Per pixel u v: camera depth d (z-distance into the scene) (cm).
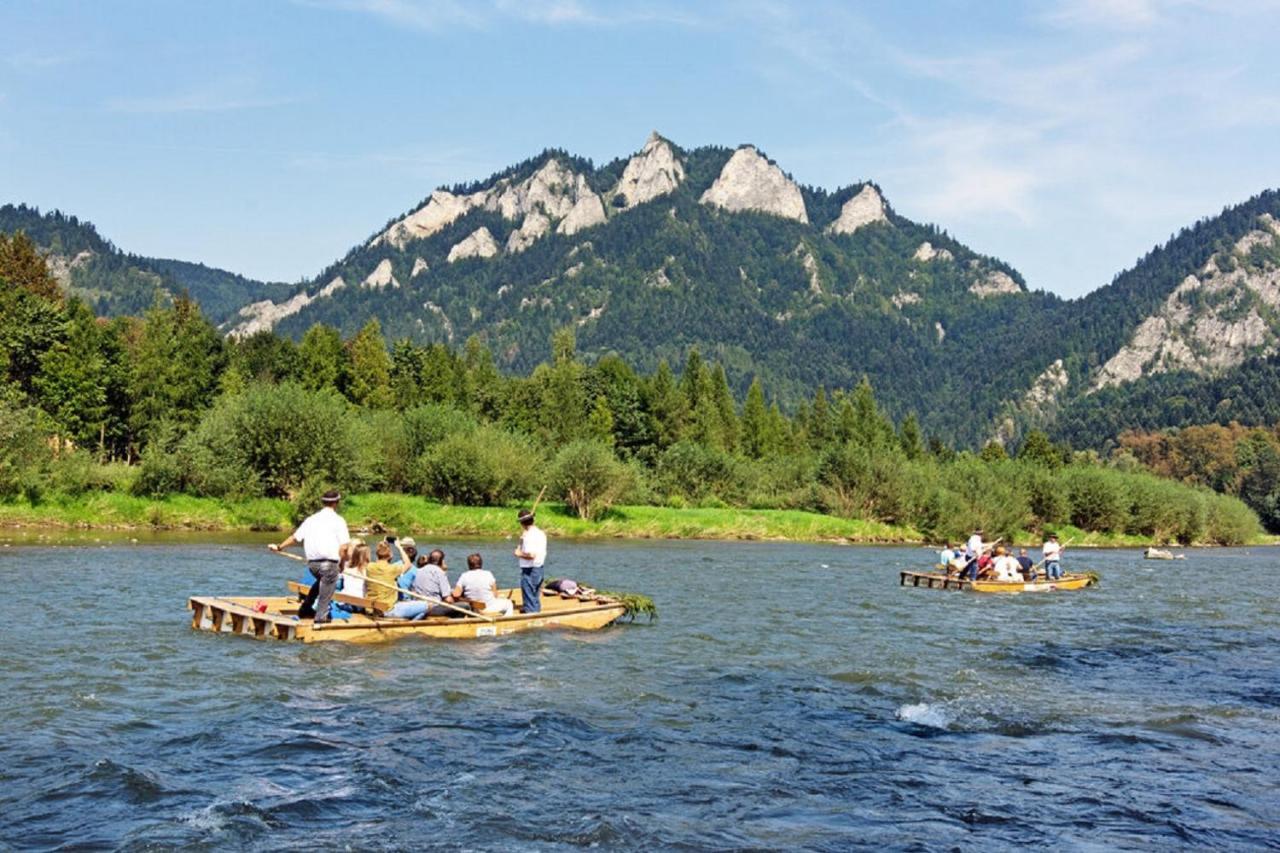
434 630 1998
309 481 5512
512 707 1453
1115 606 3234
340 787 1080
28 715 1320
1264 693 1742
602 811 1030
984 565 3866
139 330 10469
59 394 7338
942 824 1029
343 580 2047
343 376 10581
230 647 1825
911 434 15388
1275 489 15050
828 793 1116
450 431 6644
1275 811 1095
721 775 1170
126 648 1783
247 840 930
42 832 932
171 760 1156
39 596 2441
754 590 3275
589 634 2150
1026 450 13962
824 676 1769
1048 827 1030
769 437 12912
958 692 1672
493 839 951
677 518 6875
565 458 6500
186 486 5391
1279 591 4044
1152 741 1383
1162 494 9438
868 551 5888
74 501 4981
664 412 11081
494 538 5556
